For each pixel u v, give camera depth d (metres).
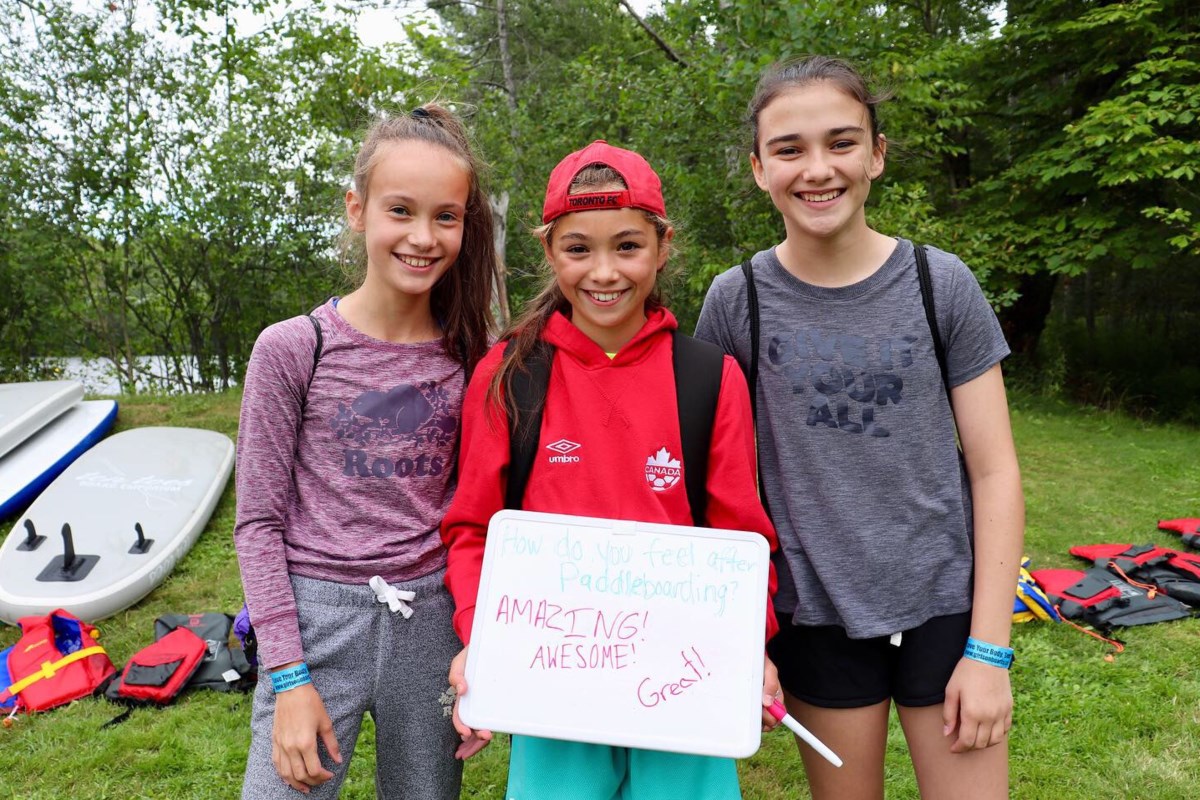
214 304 11.25
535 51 17.86
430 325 1.97
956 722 1.68
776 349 1.79
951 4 12.24
